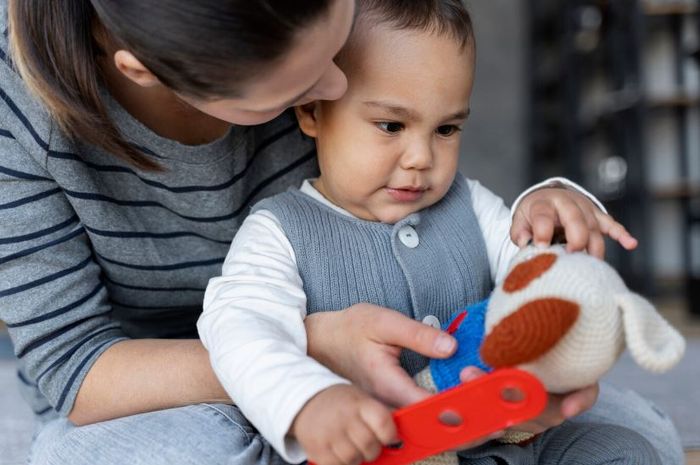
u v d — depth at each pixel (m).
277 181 1.06
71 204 0.94
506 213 1.01
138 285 1.03
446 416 0.68
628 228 3.49
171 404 0.86
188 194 0.97
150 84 0.75
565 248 0.79
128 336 1.13
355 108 0.90
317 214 0.93
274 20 0.65
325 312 0.82
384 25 0.89
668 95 3.56
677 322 2.82
